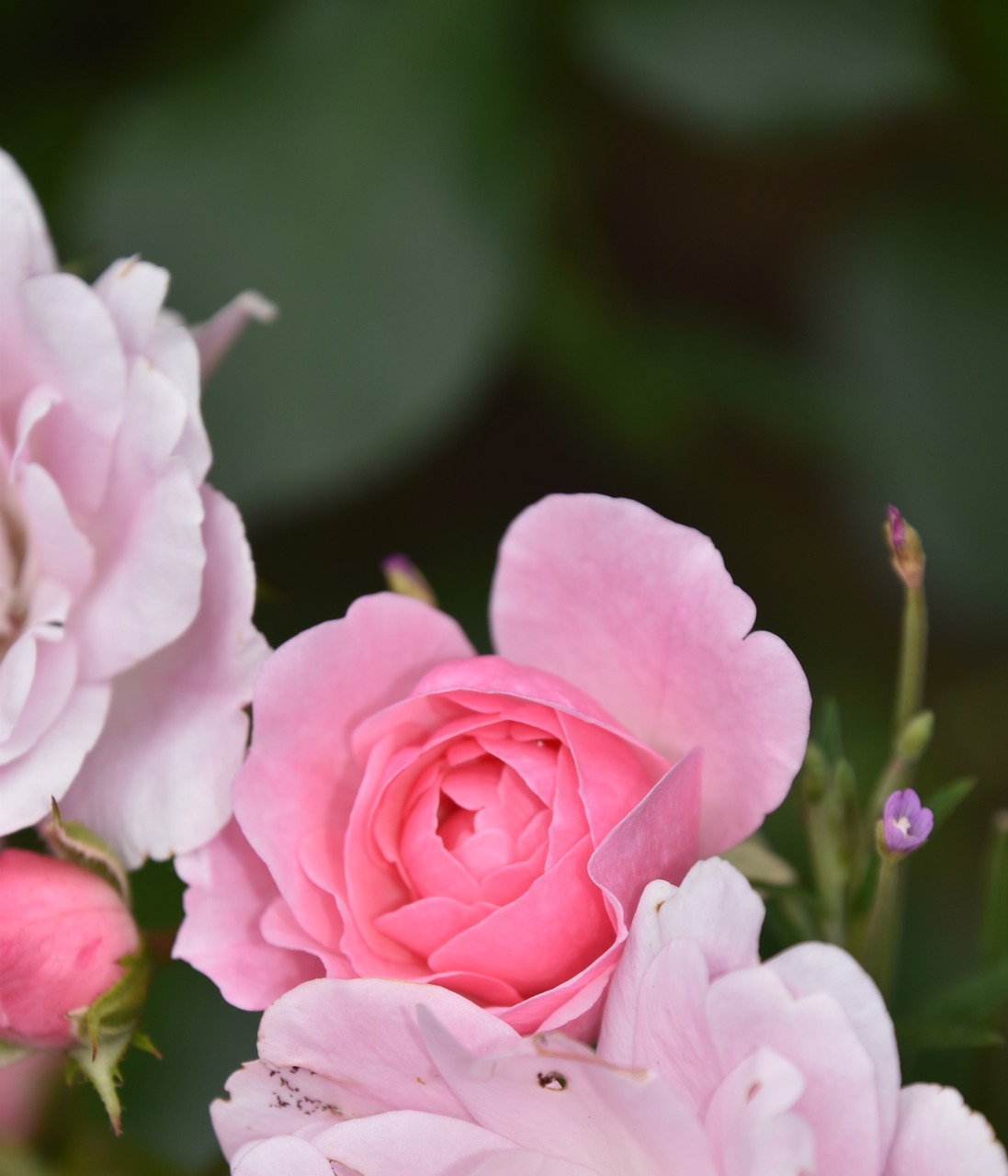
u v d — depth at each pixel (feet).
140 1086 1.92
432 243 1.97
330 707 1.65
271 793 1.64
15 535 1.75
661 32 2.01
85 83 2.06
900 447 2.09
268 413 1.95
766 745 1.63
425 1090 1.62
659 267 2.45
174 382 1.69
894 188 2.15
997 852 1.74
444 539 2.17
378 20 2.00
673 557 1.63
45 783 1.69
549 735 1.63
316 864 1.64
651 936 1.58
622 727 1.65
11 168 1.74
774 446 2.32
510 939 1.61
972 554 2.08
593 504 1.64
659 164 2.38
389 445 1.96
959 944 2.05
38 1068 1.77
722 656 1.63
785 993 1.55
